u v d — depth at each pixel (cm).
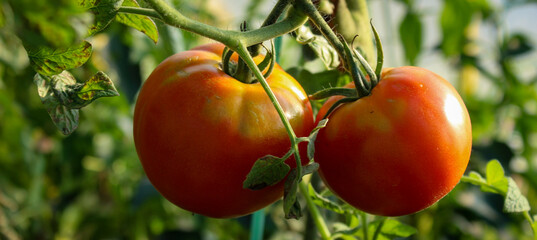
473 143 90
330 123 41
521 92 94
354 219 52
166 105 39
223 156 38
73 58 37
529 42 98
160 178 40
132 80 81
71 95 37
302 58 56
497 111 95
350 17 50
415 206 41
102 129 96
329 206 50
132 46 82
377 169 40
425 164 39
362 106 40
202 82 39
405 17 96
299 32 48
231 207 40
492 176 48
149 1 37
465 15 96
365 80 41
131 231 98
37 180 97
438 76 42
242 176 39
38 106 91
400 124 39
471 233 91
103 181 103
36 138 101
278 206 92
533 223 47
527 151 95
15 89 87
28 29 33
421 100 40
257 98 39
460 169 41
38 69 37
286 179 38
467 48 101
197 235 94
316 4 48
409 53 97
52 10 33
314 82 53
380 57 41
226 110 39
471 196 90
